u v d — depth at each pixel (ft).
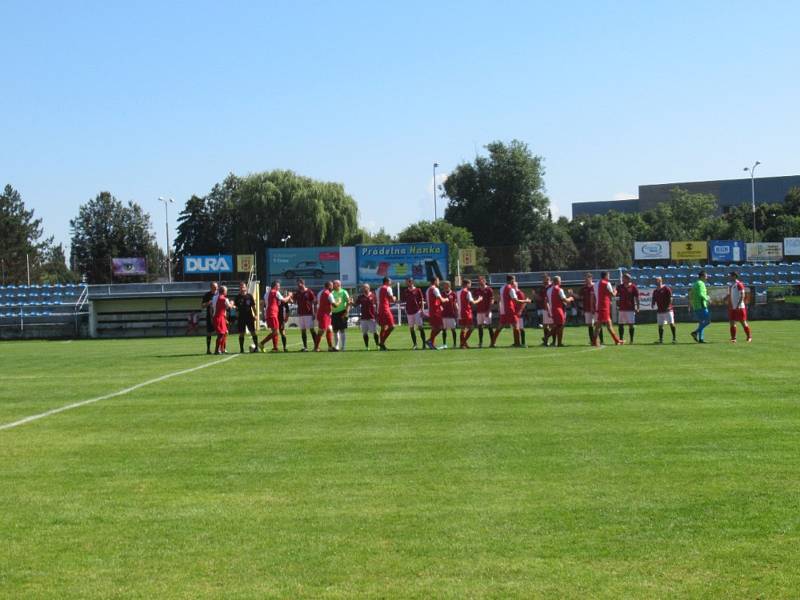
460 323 96.12
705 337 107.86
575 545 23.34
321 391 55.36
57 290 184.44
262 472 32.50
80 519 26.71
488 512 26.53
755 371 61.82
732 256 200.95
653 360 71.97
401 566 22.04
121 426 43.39
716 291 179.63
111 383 63.46
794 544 23.08
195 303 179.73
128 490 30.19
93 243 358.02
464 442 37.32
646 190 485.97
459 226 321.52
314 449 36.60
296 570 21.91
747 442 35.99
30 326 175.42
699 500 27.35
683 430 38.91
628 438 37.35
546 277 95.35
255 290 165.89
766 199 458.91
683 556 22.34
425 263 189.16
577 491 28.71
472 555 22.74
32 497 29.45
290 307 177.27
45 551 23.73
